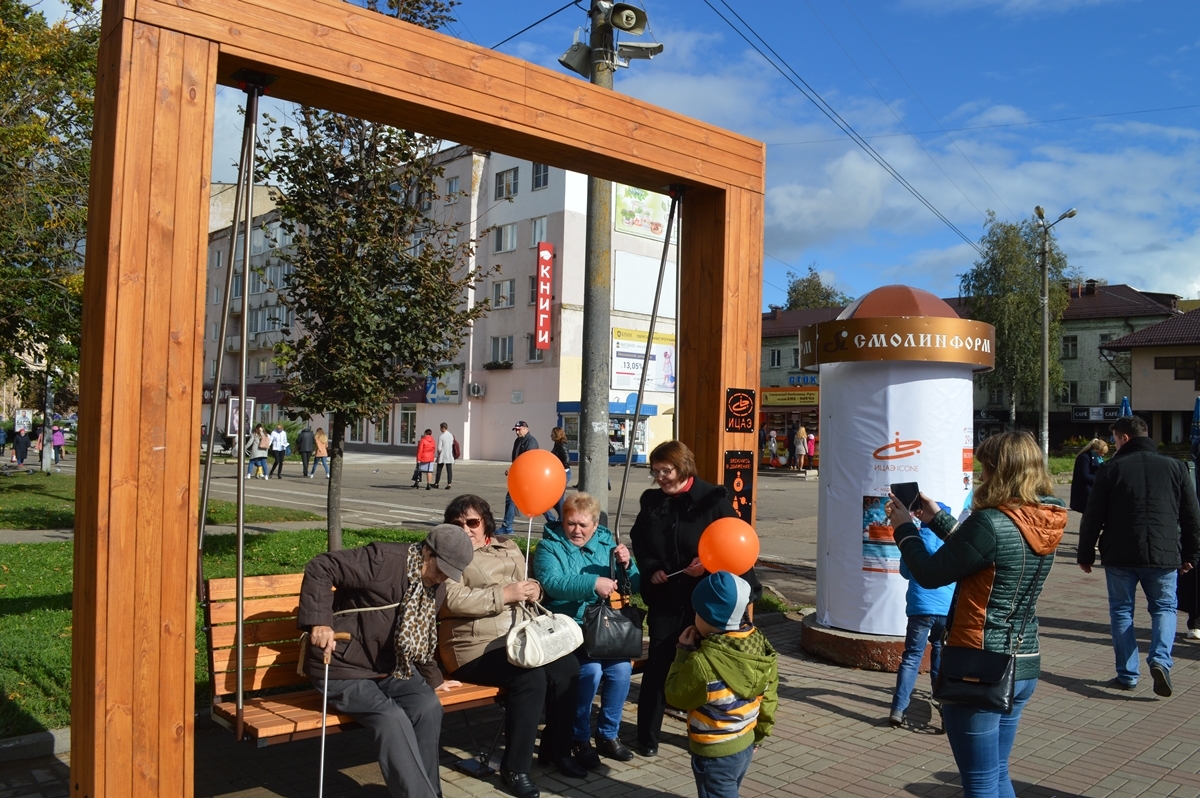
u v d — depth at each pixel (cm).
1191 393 5038
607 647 475
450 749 507
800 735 545
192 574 361
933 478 707
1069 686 668
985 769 333
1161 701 633
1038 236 5116
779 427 3956
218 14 375
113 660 342
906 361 699
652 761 500
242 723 395
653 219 4350
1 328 1798
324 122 866
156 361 353
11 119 1581
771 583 1076
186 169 363
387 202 873
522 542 1355
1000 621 336
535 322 4153
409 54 439
